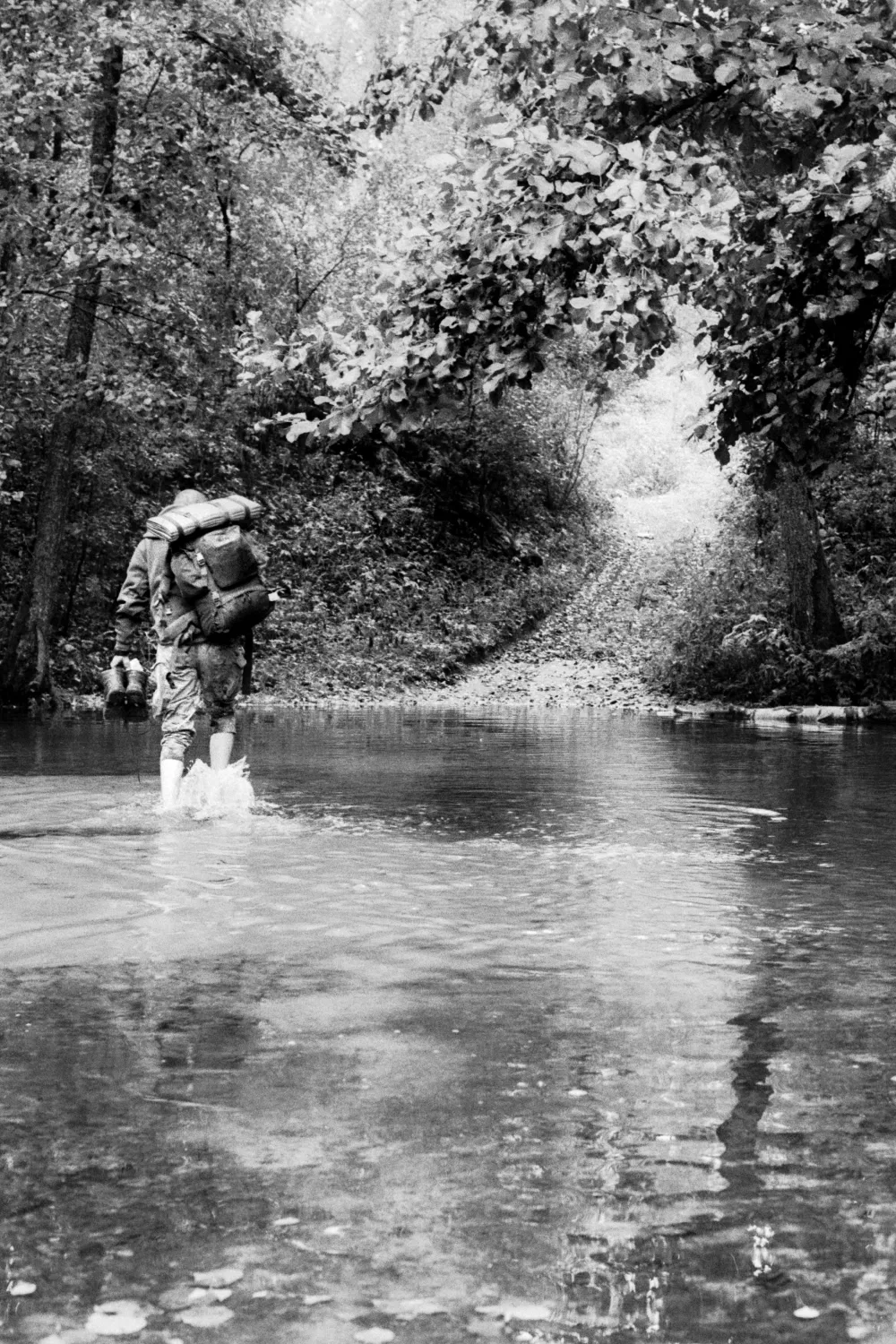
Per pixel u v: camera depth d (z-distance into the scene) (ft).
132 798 25.54
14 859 18.43
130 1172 7.44
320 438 26.23
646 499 138.72
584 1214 6.88
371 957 13.08
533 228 23.26
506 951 13.39
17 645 64.23
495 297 24.90
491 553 104.63
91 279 59.57
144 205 62.75
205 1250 6.48
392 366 24.59
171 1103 8.62
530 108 28.12
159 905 15.58
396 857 19.33
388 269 25.23
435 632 87.35
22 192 56.80
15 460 65.92
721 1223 6.79
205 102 66.95
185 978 12.14
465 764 34.86
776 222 26.58
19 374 59.57
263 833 21.40
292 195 88.07
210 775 25.76
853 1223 6.77
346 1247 6.50
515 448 108.58
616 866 18.80
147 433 71.87
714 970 12.58
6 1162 7.57
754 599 71.82
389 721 54.49
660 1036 10.30
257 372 26.22
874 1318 5.82
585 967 12.70
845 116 24.22
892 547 78.07
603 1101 8.70
